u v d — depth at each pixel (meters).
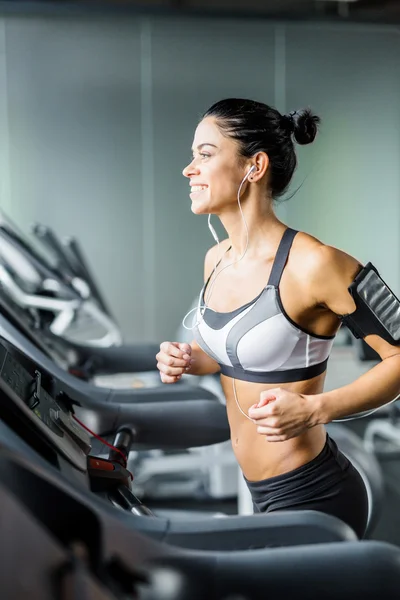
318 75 6.53
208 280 1.56
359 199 6.72
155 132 6.31
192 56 6.29
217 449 3.51
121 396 2.33
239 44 6.36
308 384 1.45
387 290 1.36
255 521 1.15
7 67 6.04
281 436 1.29
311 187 6.62
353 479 1.52
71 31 6.09
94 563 0.96
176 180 6.38
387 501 3.56
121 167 6.29
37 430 1.19
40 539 0.90
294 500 1.46
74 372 2.83
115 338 4.11
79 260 4.33
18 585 0.88
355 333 1.39
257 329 1.41
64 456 1.24
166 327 6.50
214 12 6.03
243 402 1.48
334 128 6.61
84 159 6.22
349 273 1.35
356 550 1.06
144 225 6.38
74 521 0.99
